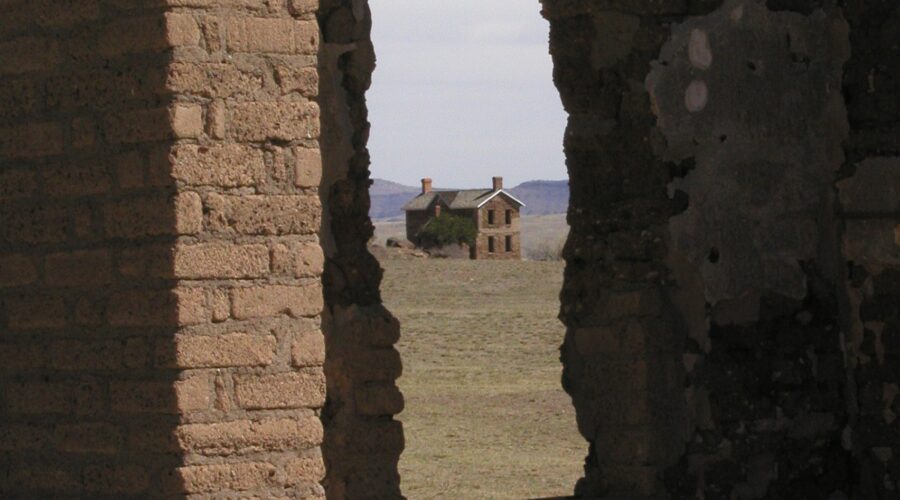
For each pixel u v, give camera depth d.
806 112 15.95
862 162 15.52
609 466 15.19
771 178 15.78
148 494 9.20
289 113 9.43
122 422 9.29
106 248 9.34
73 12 9.45
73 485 9.52
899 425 15.27
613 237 15.34
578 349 15.49
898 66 15.19
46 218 9.62
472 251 137.25
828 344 15.91
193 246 9.10
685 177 15.41
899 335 15.20
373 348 14.87
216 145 9.19
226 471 9.18
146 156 9.15
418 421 36.06
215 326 9.16
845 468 15.88
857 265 15.60
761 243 15.70
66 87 9.50
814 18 15.98
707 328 15.41
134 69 9.20
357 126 15.05
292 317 9.42
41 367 9.66
